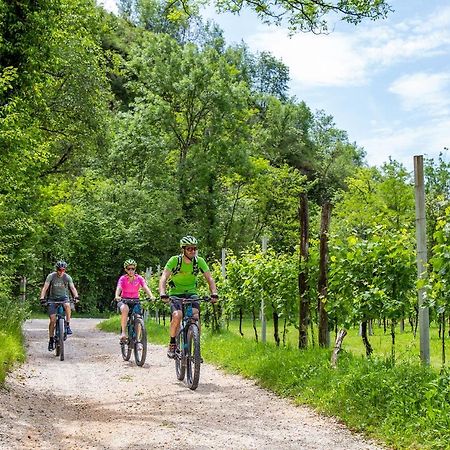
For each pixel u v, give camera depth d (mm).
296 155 78375
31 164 15984
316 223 51562
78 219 41469
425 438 5770
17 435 6078
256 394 8742
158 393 8898
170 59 47750
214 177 47656
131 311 13305
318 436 6289
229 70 48594
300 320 11219
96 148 30688
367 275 9148
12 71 14586
